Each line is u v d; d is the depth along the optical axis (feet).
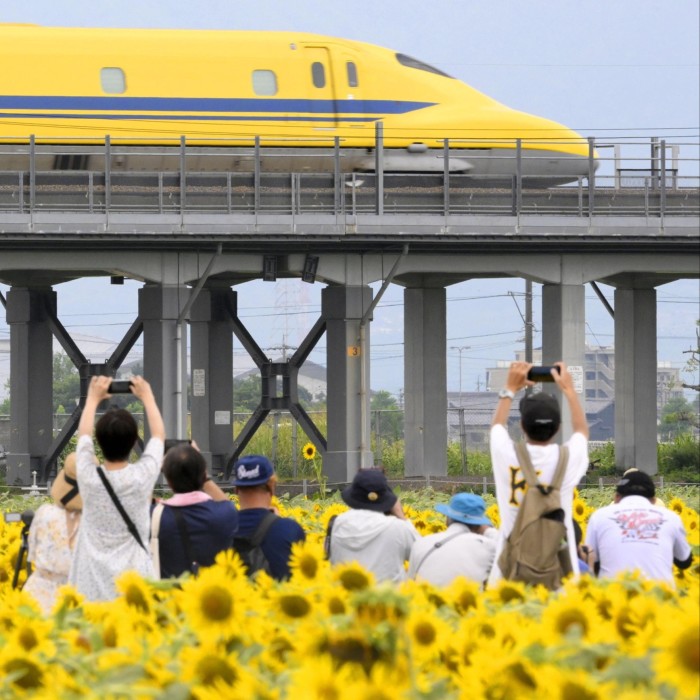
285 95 434.71
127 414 97.25
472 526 110.22
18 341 480.64
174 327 430.20
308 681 51.78
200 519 98.99
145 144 419.74
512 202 435.94
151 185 418.10
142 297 432.25
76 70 420.36
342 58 441.68
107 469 95.96
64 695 55.67
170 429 427.74
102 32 427.33
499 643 63.00
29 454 478.18
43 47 420.36
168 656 60.85
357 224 421.59
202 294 493.36
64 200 409.28
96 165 424.05
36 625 67.10
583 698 52.26
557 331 453.58
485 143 444.55
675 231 437.17
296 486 443.73
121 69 423.64
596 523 110.93
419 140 440.45
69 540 105.70
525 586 84.64
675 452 562.66
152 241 412.16
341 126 437.99
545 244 437.99
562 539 92.89
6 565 118.52
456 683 60.08
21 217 401.70
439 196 436.76
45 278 480.64
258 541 103.55
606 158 439.63
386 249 440.04
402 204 433.89
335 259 441.27
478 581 106.01
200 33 435.94
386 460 576.61
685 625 54.19
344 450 441.68
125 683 57.26
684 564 111.65
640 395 533.14
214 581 64.95
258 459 105.81
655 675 54.70
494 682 57.26
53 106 417.69
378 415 541.34
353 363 442.50
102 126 420.36
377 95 442.50
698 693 53.16
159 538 99.14
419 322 509.76
